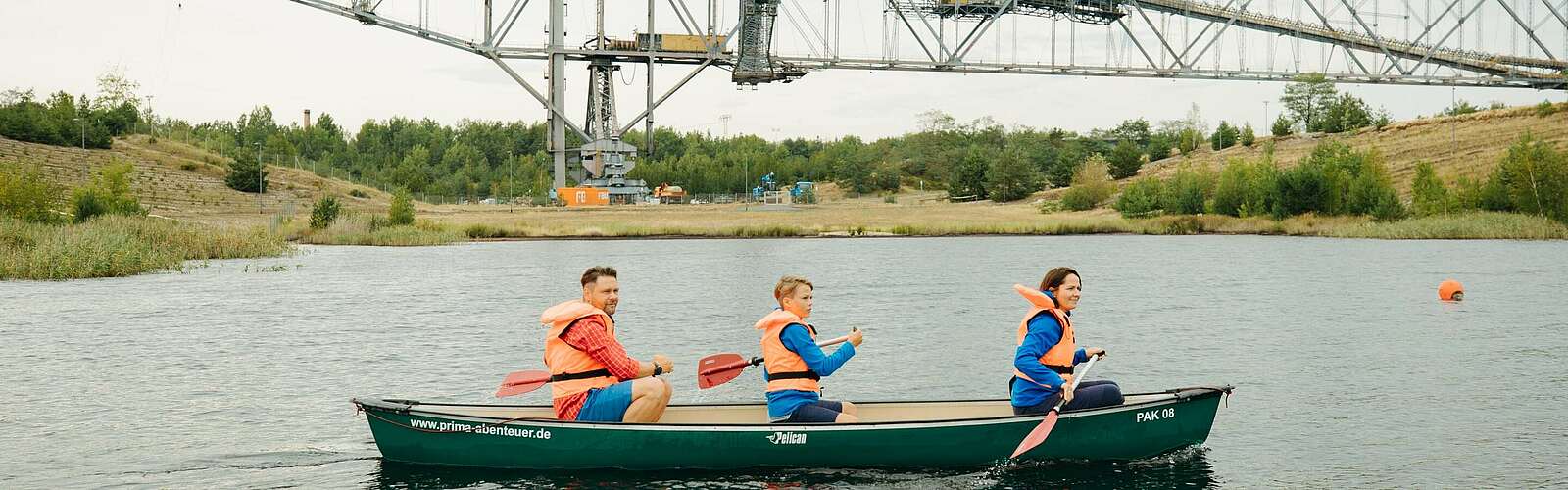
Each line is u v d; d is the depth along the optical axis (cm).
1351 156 7350
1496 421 1036
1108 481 830
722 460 836
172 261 3662
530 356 1515
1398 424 1024
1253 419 1047
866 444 834
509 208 10581
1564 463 884
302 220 6956
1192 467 870
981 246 5291
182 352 1548
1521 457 903
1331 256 4062
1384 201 6669
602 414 838
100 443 971
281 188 10825
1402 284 2675
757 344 1631
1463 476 845
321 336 1728
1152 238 6172
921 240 6103
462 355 1524
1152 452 887
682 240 6338
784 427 827
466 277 3166
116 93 14175
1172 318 1944
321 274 3288
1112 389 883
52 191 4881
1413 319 1891
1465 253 4162
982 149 15950
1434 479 838
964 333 1738
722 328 1823
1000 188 12281
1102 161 10362
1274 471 859
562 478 834
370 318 2011
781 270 3412
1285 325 1814
